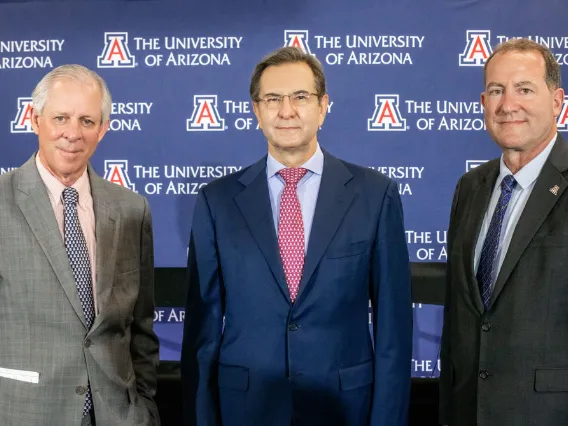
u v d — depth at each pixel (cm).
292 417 171
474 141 304
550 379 166
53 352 166
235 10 303
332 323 173
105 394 171
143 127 308
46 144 171
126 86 306
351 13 301
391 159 305
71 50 306
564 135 300
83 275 172
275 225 180
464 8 298
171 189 309
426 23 300
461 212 198
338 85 303
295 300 171
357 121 304
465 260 187
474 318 181
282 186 183
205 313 183
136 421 177
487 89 182
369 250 176
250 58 303
